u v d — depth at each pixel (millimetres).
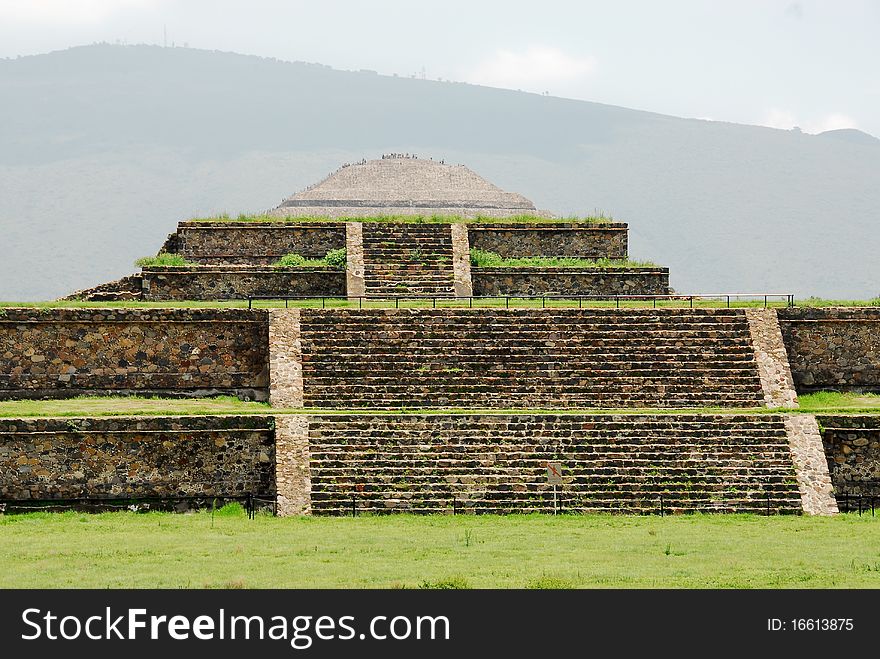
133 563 47531
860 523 57906
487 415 64625
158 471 61344
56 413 63781
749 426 65000
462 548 50906
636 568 47188
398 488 60281
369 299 83312
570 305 79438
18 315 69812
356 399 68625
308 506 59156
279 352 70938
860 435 64750
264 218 94938
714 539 53312
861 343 75062
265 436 62594
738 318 75062
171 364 71625
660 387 70625
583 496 60375
